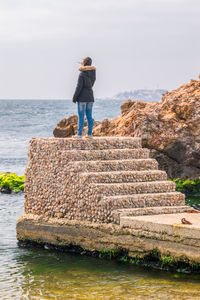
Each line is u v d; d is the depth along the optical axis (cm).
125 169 1362
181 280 1038
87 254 1255
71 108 13600
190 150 2027
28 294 1000
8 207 1880
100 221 1229
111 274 1098
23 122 7519
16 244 1382
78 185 1276
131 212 1200
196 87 2142
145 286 1012
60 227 1309
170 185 1345
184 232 1066
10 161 3309
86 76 1401
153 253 1125
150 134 2033
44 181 1366
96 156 1350
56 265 1184
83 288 1020
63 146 1341
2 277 1106
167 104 2111
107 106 15125
